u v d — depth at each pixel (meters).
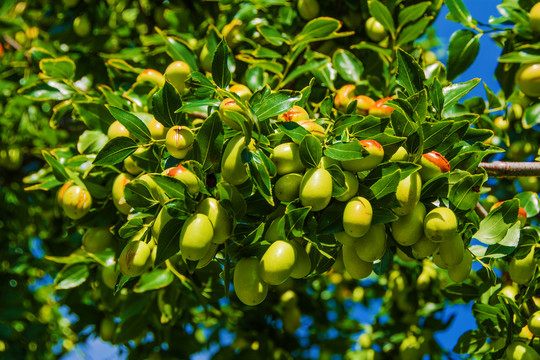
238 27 1.16
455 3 1.06
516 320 0.91
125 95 1.02
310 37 1.08
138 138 0.87
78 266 1.06
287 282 1.20
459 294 1.02
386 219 0.79
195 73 0.86
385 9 1.09
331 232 0.80
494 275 0.92
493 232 0.88
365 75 1.15
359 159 0.80
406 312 1.31
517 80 1.00
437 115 0.89
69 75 1.09
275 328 1.34
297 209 0.78
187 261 0.82
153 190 0.83
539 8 1.00
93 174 0.99
